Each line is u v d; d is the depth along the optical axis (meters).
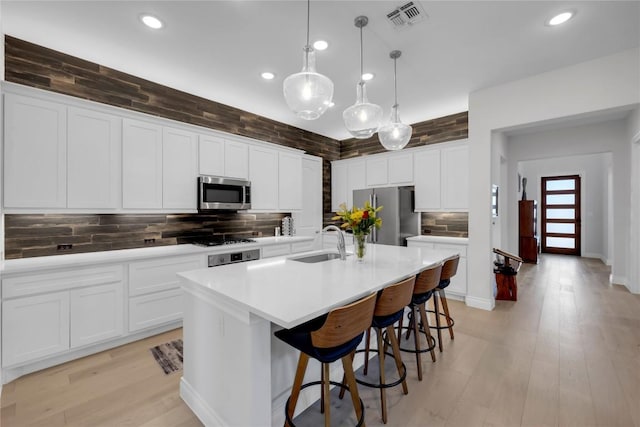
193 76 3.18
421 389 1.98
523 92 3.22
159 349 2.58
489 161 3.48
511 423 1.66
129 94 3.10
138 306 2.71
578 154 5.02
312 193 5.22
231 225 4.09
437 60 2.86
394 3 2.08
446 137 4.58
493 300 3.60
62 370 2.24
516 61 2.88
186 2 2.06
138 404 1.86
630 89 2.65
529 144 5.57
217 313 1.61
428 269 2.10
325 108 2.01
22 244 2.50
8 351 2.07
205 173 3.46
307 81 1.85
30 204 2.31
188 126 3.31
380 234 4.66
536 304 3.71
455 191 4.17
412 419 1.70
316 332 1.34
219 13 2.18
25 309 2.14
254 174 4.01
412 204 4.64
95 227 2.90
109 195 2.73
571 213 7.79
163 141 3.12
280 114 4.43
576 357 2.37
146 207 2.98
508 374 2.14
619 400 1.84
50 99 2.40
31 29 2.35
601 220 7.21
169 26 2.33
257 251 3.68
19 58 2.46
